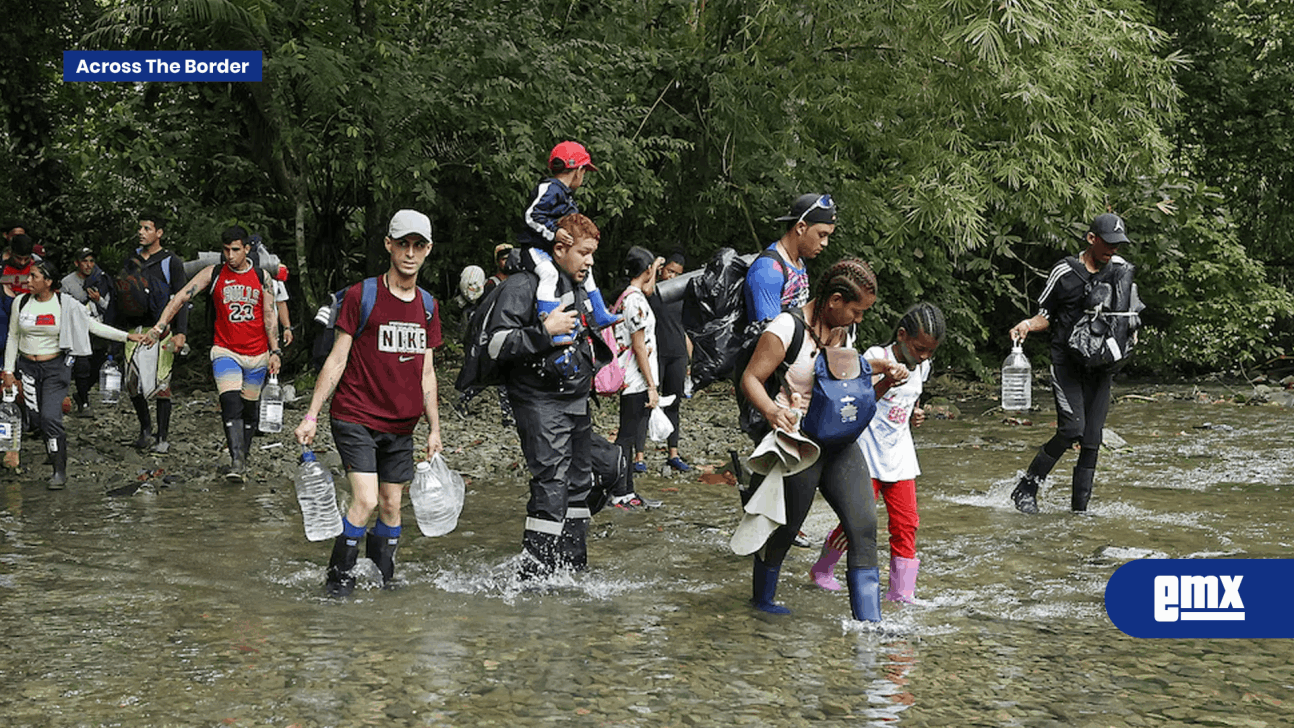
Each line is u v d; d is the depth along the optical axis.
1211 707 4.16
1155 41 17.88
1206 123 22.59
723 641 4.93
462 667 4.55
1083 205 16.95
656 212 17.77
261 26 14.61
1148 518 7.64
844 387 4.98
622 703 4.15
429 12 16.14
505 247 11.63
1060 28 15.65
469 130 15.68
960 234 15.48
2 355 10.55
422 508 6.14
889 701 4.19
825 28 15.65
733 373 5.99
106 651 4.75
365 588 5.86
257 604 5.53
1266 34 21.78
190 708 4.07
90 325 9.20
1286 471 9.62
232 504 8.23
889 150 16.23
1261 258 23.03
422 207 16.77
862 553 5.21
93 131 19.98
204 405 13.92
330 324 5.79
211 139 16.36
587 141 15.48
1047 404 15.20
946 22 14.77
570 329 5.75
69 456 10.05
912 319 5.32
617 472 6.39
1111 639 5.00
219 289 9.27
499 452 10.48
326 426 11.73
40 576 6.06
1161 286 18.98
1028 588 5.88
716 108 16.45
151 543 6.91
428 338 5.98
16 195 21.97
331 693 4.23
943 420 13.64
